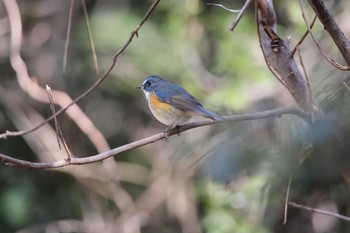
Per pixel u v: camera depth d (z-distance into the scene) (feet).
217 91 40.50
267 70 40.65
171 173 43.75
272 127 14.96
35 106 46.96
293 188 15.43
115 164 43.80
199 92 42.11
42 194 47.93
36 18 48.21
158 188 44.19
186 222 43.01
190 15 45.11
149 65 45.85
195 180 41.75
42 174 47.75
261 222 39.52
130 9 48.65
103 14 48.42
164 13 47.70
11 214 46.32
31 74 47.09
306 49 35.60
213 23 44.39
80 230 47.01
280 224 39.63
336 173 14.07
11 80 47.34
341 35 14.99
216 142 16.97
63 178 48.42
